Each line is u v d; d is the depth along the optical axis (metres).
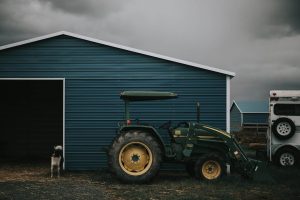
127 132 9.56
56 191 8.31
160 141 9.77
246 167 9.90
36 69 12.18
